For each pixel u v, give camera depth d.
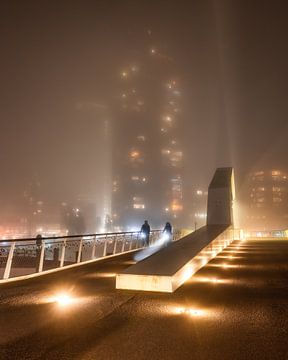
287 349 4.69
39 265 12.41
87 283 10.20
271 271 11.49
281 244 21.95
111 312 6.72
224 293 8.32
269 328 5.61
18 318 6.33
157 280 8.65
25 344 4.98
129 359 4.39
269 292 8.36
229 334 5.34
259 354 4.52
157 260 10.70
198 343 4.95
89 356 4.50
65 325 5.88
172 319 6.18
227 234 21.34
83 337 5.25
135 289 8.88
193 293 8.37
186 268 10.08
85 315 6.51
